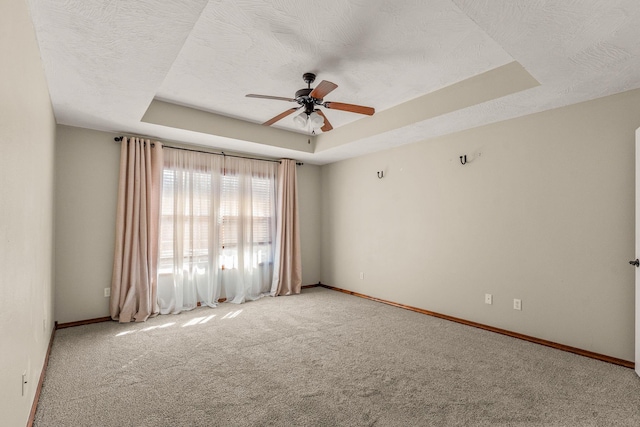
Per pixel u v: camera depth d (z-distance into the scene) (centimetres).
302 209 567
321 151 488
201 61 268
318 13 205
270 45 244
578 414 195
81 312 365
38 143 204
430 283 411
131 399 210
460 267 379
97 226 376
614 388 225
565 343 296
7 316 129
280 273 516
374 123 399
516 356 279
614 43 193
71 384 228
